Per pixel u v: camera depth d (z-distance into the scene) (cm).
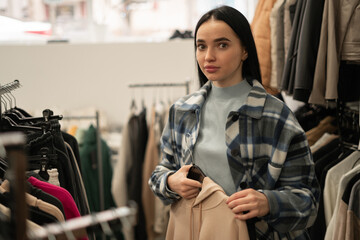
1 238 64
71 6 363
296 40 179
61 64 312
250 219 101
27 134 132
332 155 180
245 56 112
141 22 379
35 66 310
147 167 241
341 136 185
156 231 244
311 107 230
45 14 363
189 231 107
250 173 107
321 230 165
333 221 149
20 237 60
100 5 364
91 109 307
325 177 167
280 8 207
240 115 108
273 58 216
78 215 108
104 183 251
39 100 313
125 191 245
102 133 294
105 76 316
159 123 243
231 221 99
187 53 316
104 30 366
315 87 167
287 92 189
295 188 105
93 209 245
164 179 113
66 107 316
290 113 108
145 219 243
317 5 166
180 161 120
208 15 108
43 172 120
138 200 242
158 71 317
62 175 126
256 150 107
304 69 169
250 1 364
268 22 221
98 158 235
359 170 144
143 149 246
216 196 102
